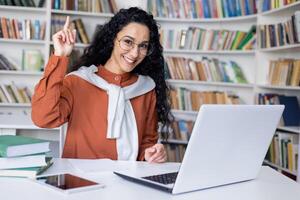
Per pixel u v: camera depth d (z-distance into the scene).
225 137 1.04
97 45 1.82
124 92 1.70
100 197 0.98
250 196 1.07
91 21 4.23
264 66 3.79
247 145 1.14
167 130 2.07
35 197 0.96
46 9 3.97
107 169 1.31
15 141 1.19
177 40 4.18
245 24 4.18
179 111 4.12
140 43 1.66
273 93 3.68
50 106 1.43
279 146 3.23
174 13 4.18
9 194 0.97
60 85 1.46
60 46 1.42
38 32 4.02
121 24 1.67
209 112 0.96
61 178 1.13
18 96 4.01
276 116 1.17
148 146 1.78
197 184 1.07
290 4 3.17
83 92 1.65
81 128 1.62
